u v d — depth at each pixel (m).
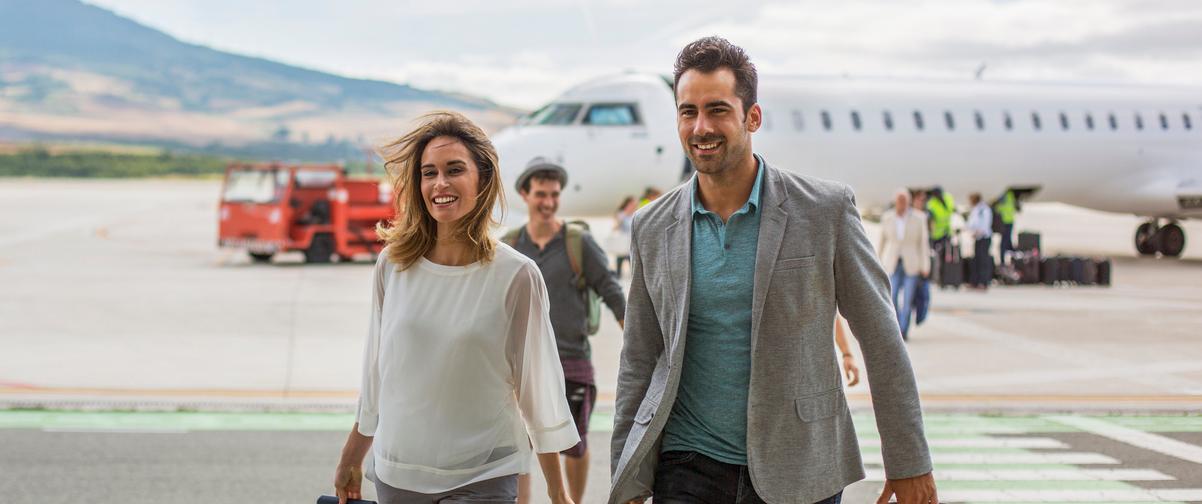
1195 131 26.11
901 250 12.17
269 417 8.05
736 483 3.21
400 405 3.26
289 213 21.33
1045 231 43.75
